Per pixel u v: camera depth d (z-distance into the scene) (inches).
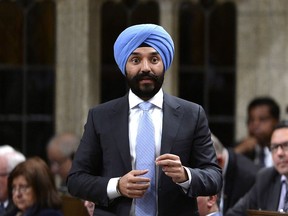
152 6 743.7
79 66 743.1
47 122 753.0
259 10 748.6
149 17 743.7
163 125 337.4
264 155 658.2
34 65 751.1
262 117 655.8
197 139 340.2
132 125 339.0
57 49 746.8
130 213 334.3
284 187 494.6
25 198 468.8
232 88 752.3
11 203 483.8
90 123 343.9
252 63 750.5
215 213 442.0
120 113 340.5
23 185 468.1
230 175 559.8
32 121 752.3
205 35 749.9
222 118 752.3
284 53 748.6
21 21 749.9
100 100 749.9
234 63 752.3
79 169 340.8
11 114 752.3
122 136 337.1
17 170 470.3
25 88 751.7
